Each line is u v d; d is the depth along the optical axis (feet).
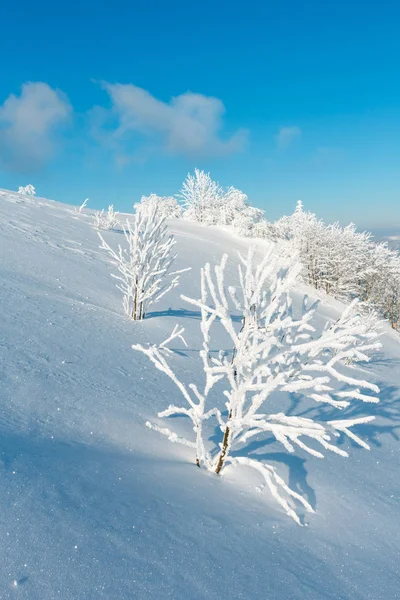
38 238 35.45
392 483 10.55
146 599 3.97
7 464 5.73
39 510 4.84
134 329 20.52
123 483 6.32
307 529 6.88
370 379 26.45
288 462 9.67
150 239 24.25
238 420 8.04
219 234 85.81
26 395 9.40
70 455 6.89
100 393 11.02
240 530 6.05
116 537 4.78
